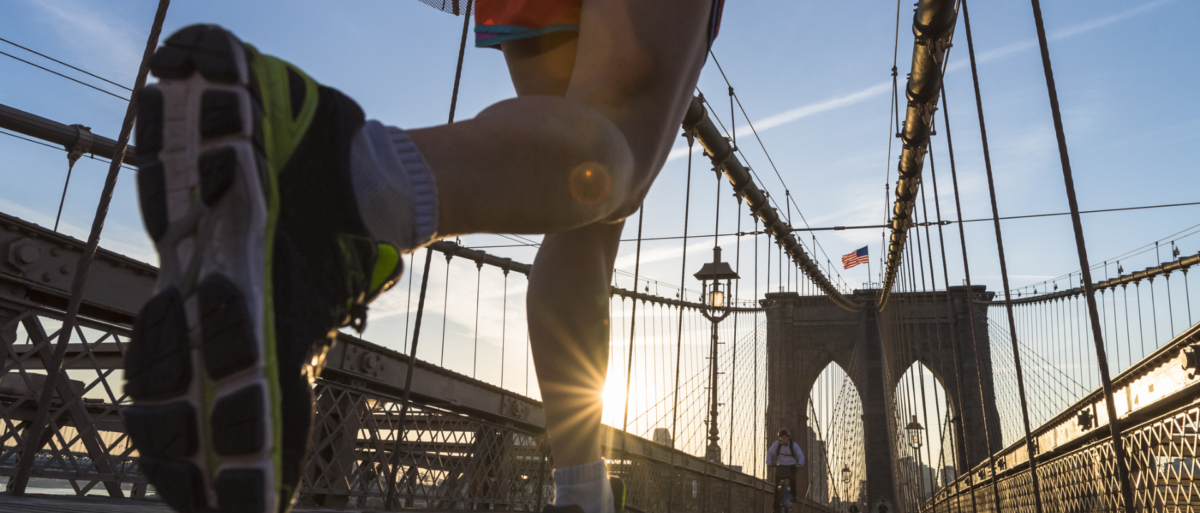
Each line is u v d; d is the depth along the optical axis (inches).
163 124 14.8
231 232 14.7
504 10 41.5
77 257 131.0
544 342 45.3
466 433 238.7
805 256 589.6
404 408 98.7
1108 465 186.4
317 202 16.9
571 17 40.5
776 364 1717.5
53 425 109.7
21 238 120.3
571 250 46.0
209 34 15.2
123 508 53.7
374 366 201.8
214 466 14.2
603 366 46.7
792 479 385.1
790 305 1769.2
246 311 14.1
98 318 140.3
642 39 27.2
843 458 1302.9
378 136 19.0
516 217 21.1
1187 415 137.8
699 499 433.1
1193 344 146.7
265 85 16.0
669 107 28.2
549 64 41.8
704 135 219.0
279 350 15.1
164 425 13.7
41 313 118.0
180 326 13.9
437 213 19.4
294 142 16.3
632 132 26.3
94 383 116.3
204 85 15.0
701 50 35.1
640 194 32.8
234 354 13.8
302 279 16.2
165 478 14.3
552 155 21.4
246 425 13.9
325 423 181.2
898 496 465.4
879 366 1659.7
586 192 22.4
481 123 21.2
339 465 181.0
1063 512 234.2
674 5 28.8
